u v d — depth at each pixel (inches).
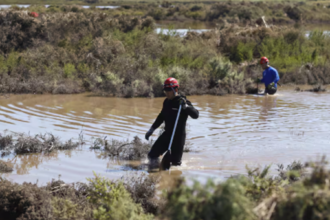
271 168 400.5
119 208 242.7
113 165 421.7
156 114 681.0
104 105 756.6
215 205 177.9
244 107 757.3
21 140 467.5
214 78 987.9
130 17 1386.6
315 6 4200.3
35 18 1182.3
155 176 369.4
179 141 419.8
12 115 652.1
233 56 1263.5
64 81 932.0
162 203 300.2
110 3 4498.0
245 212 181.3
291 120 641.0
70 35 1178.6
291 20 3531.0
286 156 446.3
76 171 397.7
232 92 930.7
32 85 884.0
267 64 943.0
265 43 1317.7
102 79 917.2
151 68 992.2
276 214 196.9
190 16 3627.0
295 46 1316.4
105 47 1072.2
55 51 1062.4
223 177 373.4
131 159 446.0
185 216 177.9
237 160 433.4
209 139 526.0
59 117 644.7
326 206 185.8
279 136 539.2
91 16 1291.8
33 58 1022.4
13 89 871.7
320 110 727.1
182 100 422.0
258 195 233.3
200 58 1127.6
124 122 617.6
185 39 1326.3
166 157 409.7
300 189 192.9
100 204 277.0
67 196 295.9
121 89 878.4
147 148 468.1
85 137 528.1
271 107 758.5
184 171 400.8
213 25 2957.7
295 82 1096.8
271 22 3297.2
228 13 3462.1
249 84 977.5
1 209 275.3
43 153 460.1
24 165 414.0
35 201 273.1
